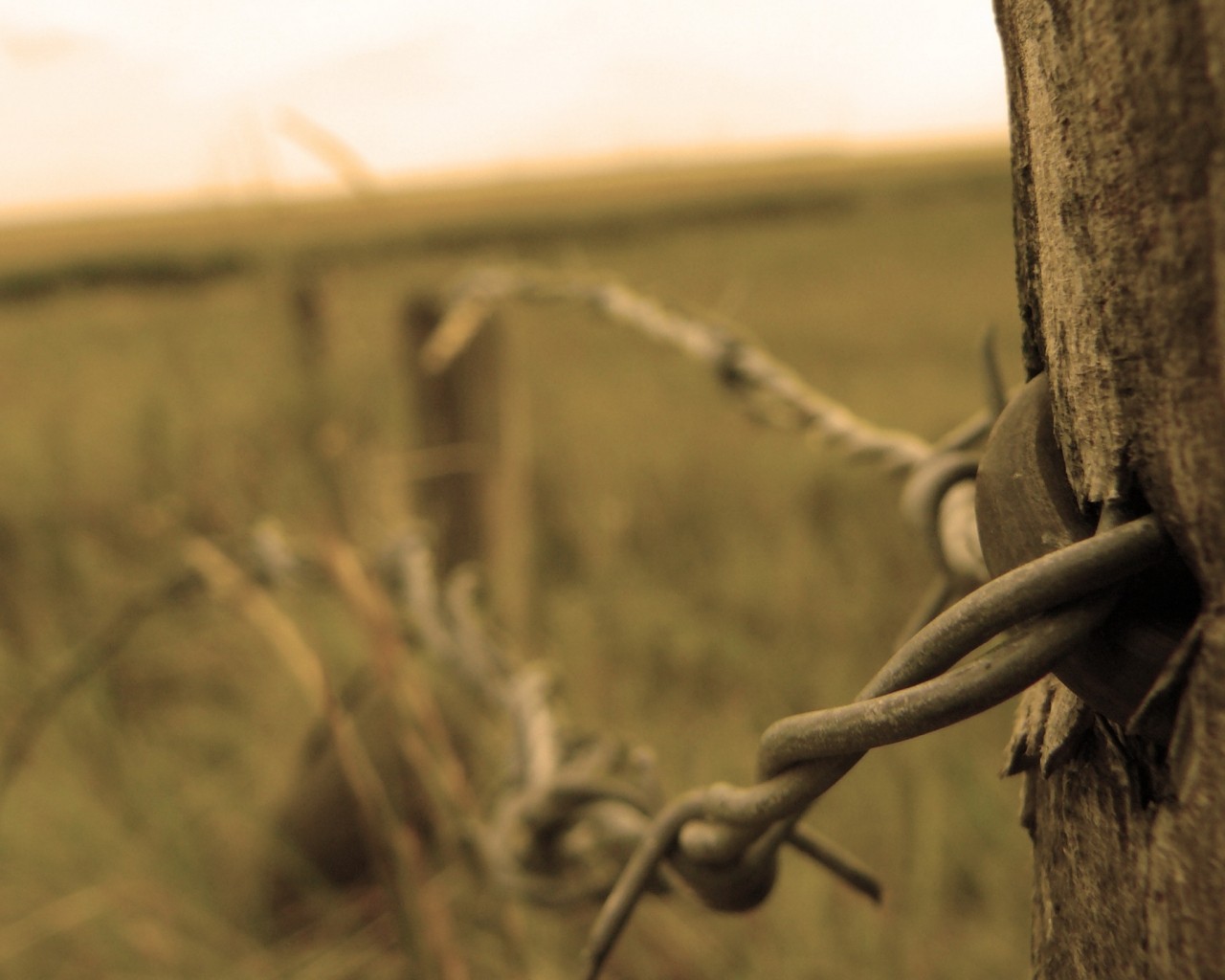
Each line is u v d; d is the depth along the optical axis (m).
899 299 4.83
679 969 0.76
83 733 1.08
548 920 0.75
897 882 0.80
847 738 0.23
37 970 0.81
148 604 0.93
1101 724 0.22
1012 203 0.23
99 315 3.65
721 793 0.28
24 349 3.08
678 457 2.06
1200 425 0.21
